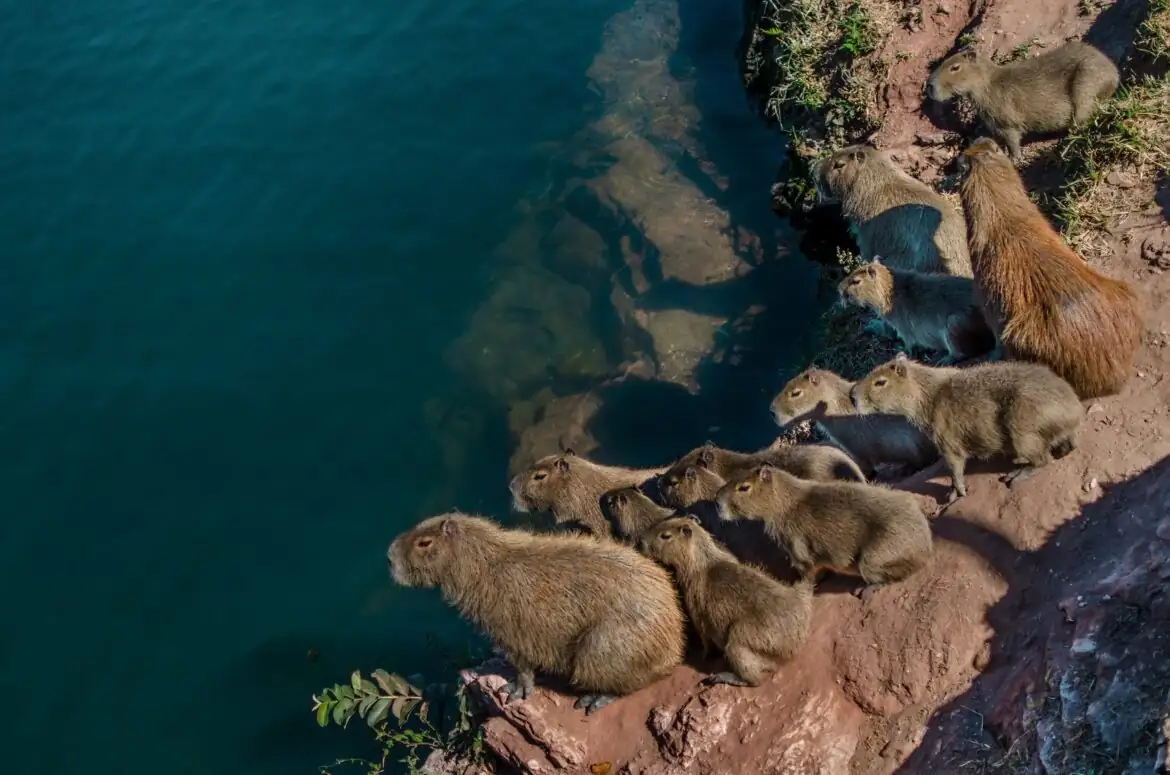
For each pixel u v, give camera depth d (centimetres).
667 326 1129
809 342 1075
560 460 862
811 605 706
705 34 1453
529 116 1370
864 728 666
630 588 706
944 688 652
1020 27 1095
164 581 975
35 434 1086
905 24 1183
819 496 710
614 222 1238
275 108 1405
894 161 1104
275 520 1015
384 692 852
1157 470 672
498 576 734
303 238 1251
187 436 1080
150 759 867
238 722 883
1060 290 720
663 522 723
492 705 773
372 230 1255
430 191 1292
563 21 1502
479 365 1127
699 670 721
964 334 843
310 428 1084
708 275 1173
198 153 1355
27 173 1344
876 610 692
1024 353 739
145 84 1459
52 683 914
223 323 1176
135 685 910
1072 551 660
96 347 1157
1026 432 689
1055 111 982
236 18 1559
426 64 1449
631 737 718
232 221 1273
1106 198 884
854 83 1177
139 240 1259
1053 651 608
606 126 1345
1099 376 718
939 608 671
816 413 844
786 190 1216
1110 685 566
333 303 1191
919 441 802
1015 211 756
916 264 979
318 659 916
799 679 686
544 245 1228
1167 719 526
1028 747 580
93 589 973
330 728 876
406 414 1093
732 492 726
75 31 1563
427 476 1043
